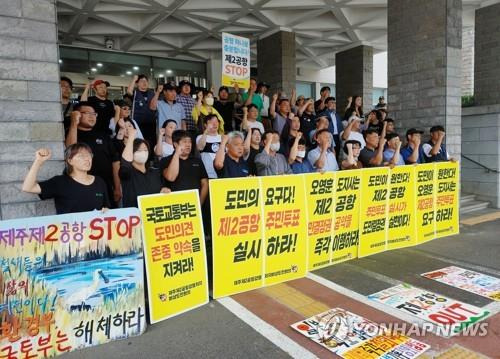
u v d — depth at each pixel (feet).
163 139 15.46
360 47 39.86
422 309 10.87
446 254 15.90
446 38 21.15
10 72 10.00
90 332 9.24
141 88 18.51
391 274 13.66
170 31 34.06
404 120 23.68
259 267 12.55
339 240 14.78
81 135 12.84
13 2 9.98
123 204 11.40
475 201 26.61
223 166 14.11
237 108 22.34
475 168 27.02
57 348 8.85
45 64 10.50
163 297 10.54
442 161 18.80
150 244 10.40
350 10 32.42
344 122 24.29
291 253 13.21
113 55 39.37
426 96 22.35
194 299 11.20
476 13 28.68
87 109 12.82
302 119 21.57
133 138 11.36
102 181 10.71
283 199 13.03
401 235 16.76
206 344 9.29
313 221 13.98
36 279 8.63
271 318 10.53
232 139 14.17
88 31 33.06
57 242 8.89
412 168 16.99
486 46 28.17
